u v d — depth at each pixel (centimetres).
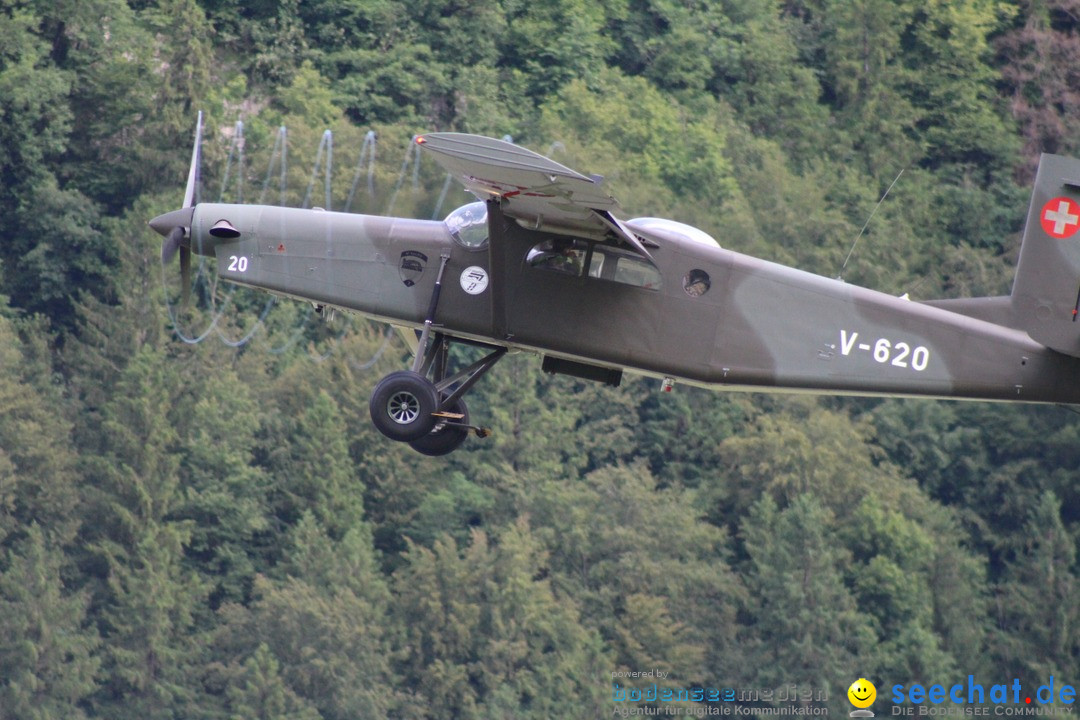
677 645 12256
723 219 14150
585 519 13125
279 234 4172
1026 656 13112
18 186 15138
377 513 13625
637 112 15112
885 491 13825
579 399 14512
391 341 14000
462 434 4312
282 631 12175
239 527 13188
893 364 4094
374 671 11875
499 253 3984
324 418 13425
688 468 14350
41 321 14675
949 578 13262
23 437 13125
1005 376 4141
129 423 13525
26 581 12325
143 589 12556
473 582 12256
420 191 10788
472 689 11962
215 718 12075
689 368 4003
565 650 12038
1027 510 14538
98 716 12062
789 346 4034
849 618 12525
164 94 15050
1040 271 4178
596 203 3694
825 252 14562
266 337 14262
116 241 14550
